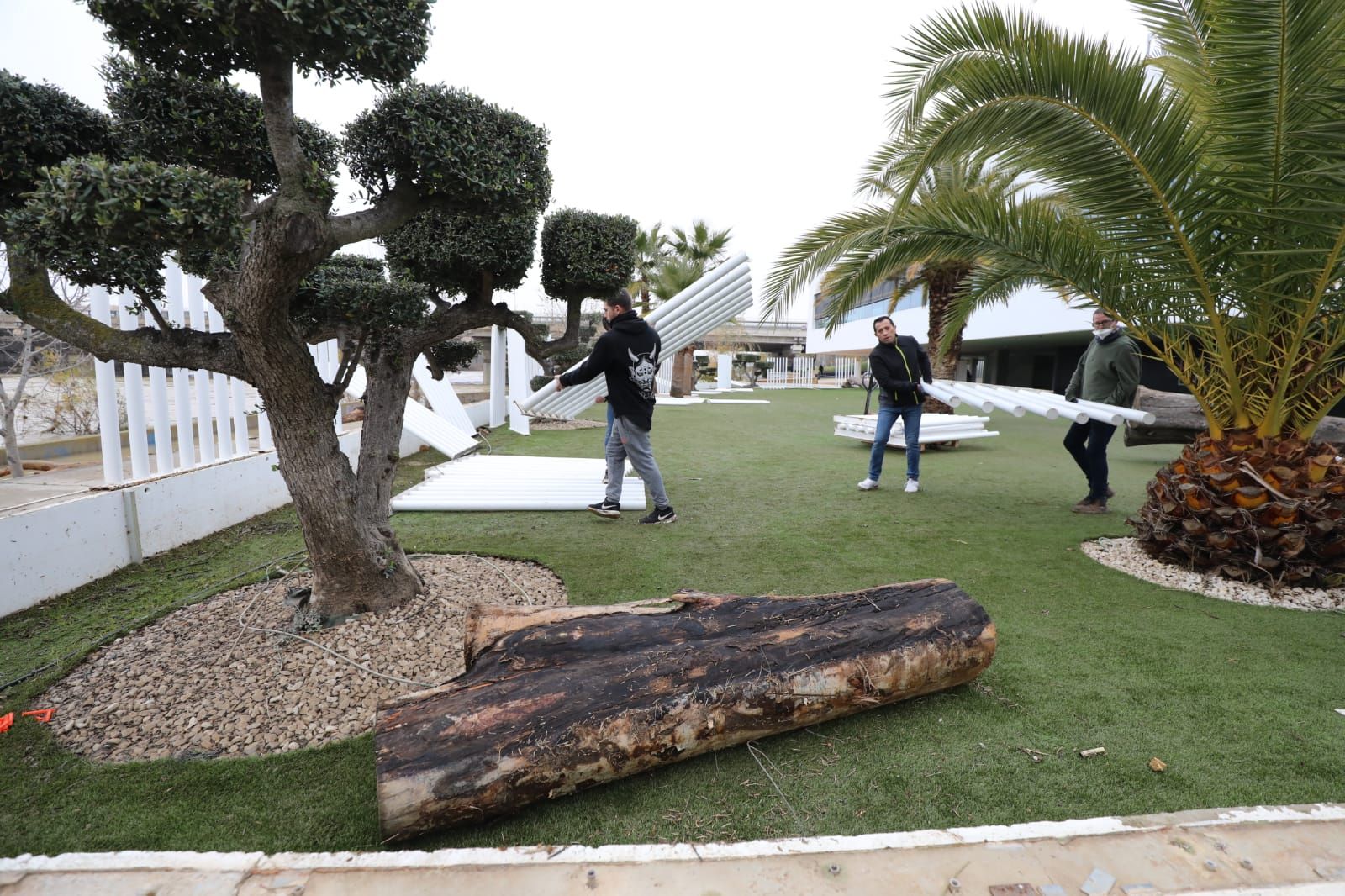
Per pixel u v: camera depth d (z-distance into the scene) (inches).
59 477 180.5
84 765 80.4
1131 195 143.8
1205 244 143.3
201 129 98.7
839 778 78.0
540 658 82.5
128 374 164.1
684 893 59.2
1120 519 204.4
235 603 123.7
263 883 60.3
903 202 152.5
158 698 93.5
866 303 1060.5
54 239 74.4
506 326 142.7
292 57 80.8
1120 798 73.5
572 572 150.5
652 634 88.1
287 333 96.2
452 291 139.6
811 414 595.5
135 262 94.4
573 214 145.3
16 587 128.4
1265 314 144.0
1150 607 132.6
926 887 60.0
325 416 107.0
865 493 243.8
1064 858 63.3
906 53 149.9
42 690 97.1
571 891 59.6
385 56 78.0
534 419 499.2
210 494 187.0
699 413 613.0
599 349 181.6
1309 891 59.4
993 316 633.0
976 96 142.0
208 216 70.9
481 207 103.7
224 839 68.2
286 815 71.8
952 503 228.1
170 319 173.8
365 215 95.8
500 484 244.7
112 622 123.8
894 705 94.7
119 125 96.0
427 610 116.6
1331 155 110.3
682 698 78.1
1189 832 66.8
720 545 174.1
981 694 97.4
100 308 156.6
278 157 85.1
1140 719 90.4
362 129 100.2
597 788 76.4
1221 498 148.8
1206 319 154.6
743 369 1505.9
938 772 79.0
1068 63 131.1
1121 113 133.3
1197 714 91.3
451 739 68.9
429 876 61.2
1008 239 178.1
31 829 69.4
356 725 88.3
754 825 70.0
